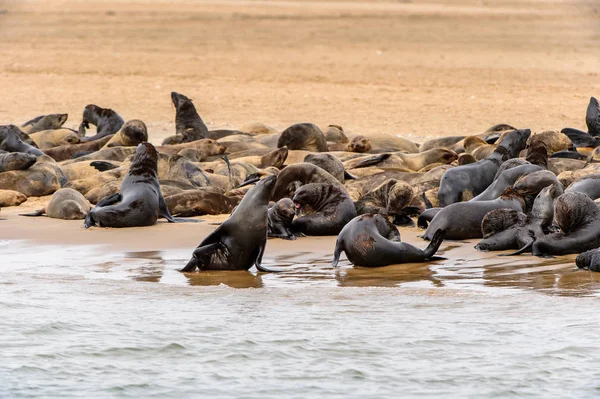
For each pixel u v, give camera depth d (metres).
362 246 41.72
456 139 78.44
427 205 53.91
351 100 132.88
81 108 126.50
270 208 51.19
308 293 37.03
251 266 42.56
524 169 50.06
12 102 130.00
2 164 65.81
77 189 63.56
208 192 58.06
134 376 28.66
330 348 30.50
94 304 36.00
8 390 27.64
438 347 30.33
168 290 38.00
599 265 38.97
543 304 34.28
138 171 54.62
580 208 42.41
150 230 52.03
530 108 124.56
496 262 41.72
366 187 59.66
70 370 29.14
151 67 171.12
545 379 27.72
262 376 28.45
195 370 29.03
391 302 35.28
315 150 75.56
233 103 130.38
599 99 135.12
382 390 27.27
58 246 47.66
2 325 33.44
